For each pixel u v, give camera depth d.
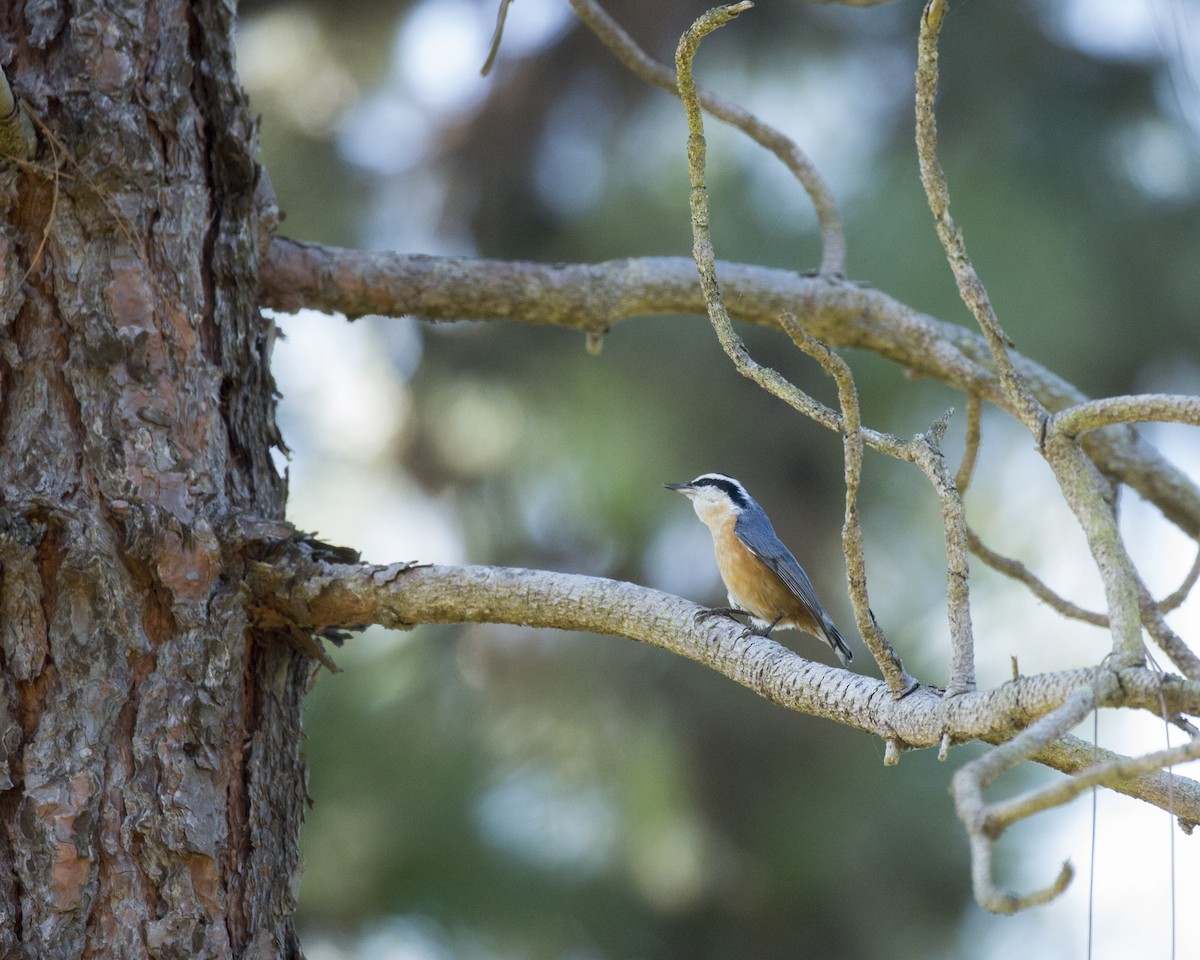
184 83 5.74
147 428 5.40
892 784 13.73
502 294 6.91
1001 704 4.23
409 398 14.78
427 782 13.25
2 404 5.30
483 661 14.16
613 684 14.12
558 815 13.82
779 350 13.89
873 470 13.73
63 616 5.15
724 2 14.16
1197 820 4.69
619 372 14.06
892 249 12.93
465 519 14.80
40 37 5.55
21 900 4.95
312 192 14.62
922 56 4.86
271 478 5.89
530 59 14.52
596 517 14.24
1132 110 14.20
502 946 13.07
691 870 13.92
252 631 5.55
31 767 5.02
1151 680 3.96
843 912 13.55
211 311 5.72
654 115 14.38
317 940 13.05
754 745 13.89
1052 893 3.19
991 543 14.02
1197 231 14.15
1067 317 13.12
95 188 5.47
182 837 5.12
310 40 15.08
